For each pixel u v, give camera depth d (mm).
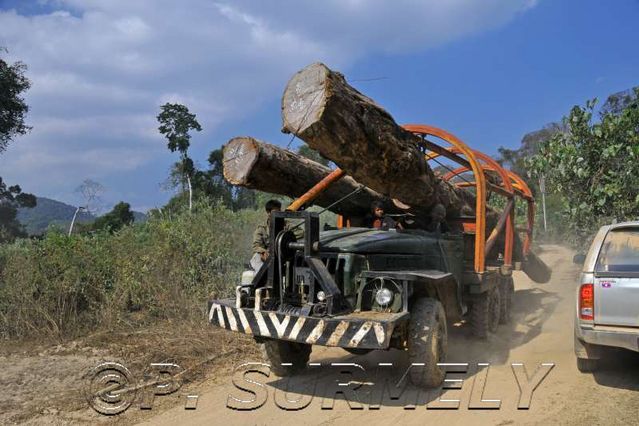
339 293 5500
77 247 9094
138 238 10406
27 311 7953
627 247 5750
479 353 7359
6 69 20938
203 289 9367
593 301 5645
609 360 6438
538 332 8766
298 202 7223
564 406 5199
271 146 7441
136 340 7641
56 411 5246
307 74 5684
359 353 6770
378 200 8156
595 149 10672
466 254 8852
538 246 16891
